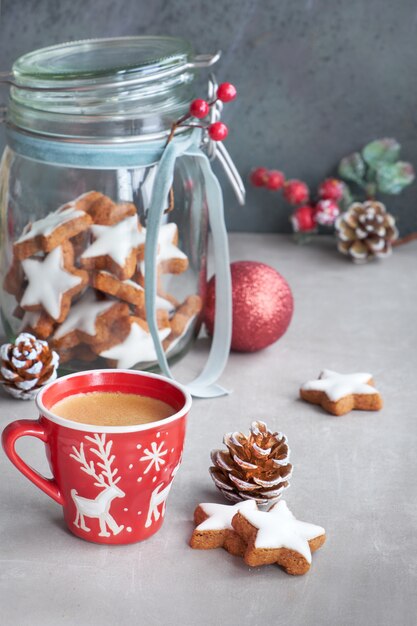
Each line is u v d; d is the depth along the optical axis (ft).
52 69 2.70
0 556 2.27
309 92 3.68
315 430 2.68
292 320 3.22
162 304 2.80
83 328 2.72
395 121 3.71
